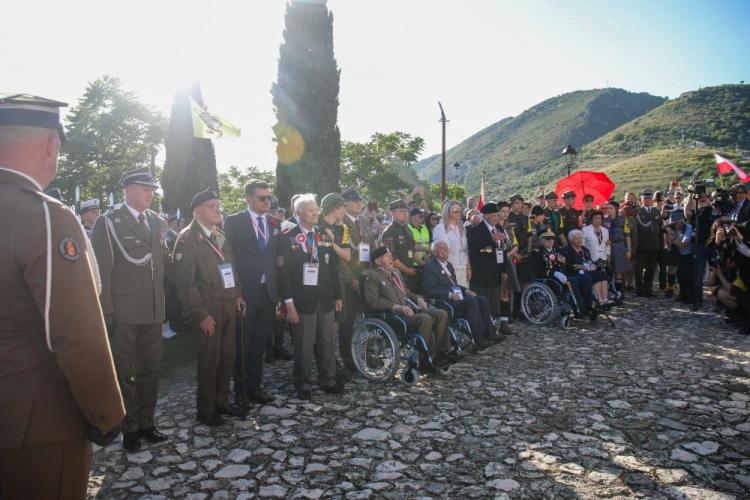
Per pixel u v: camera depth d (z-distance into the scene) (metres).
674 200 14.56
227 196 32.12
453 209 7.84
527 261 8.96
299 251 5.45
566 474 3.70
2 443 1.77
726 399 5.07
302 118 11.60
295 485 3.65
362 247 6.62
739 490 3.42
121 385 4.27
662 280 12.20
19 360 1.81
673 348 6.98
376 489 3.56
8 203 1.81
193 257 4.73
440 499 3.41
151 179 4.45
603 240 9.95
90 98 39.75
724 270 8.34
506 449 4.14
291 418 4.93
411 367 5.80
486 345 6.75
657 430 4.41
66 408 1.91
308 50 11.55
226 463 4.03
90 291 1.91
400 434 4.49
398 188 35.81
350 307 6.56
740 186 8.58
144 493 3.60
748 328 7.57
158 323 4.46
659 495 3.38
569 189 13.13
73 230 1.90
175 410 5.29
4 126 1.87
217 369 4.99
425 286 6.95
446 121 26.52
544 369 6.27
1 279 1.78
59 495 1.91
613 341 7.48
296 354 5.49
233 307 5.02
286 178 11.78
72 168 38.22
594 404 5.06
